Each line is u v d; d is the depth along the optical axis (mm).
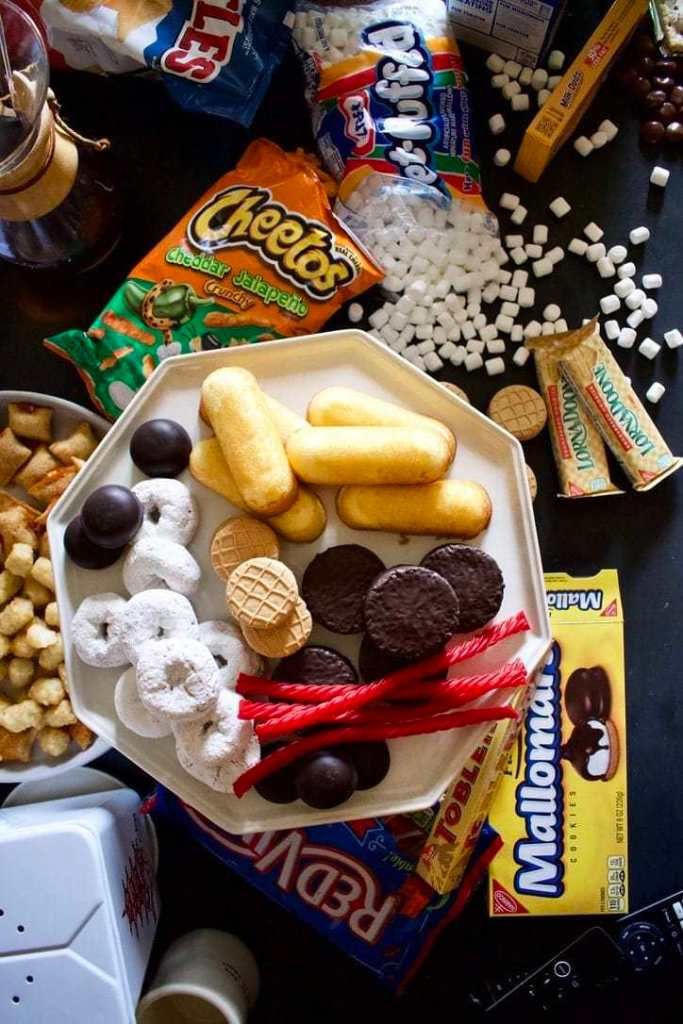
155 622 847
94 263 1100
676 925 1047
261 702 848
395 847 1013
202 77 1026
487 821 1054
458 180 1081
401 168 1074
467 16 1083
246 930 1104
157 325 1049
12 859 900
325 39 1071
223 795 875
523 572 879
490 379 1116
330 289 1049
